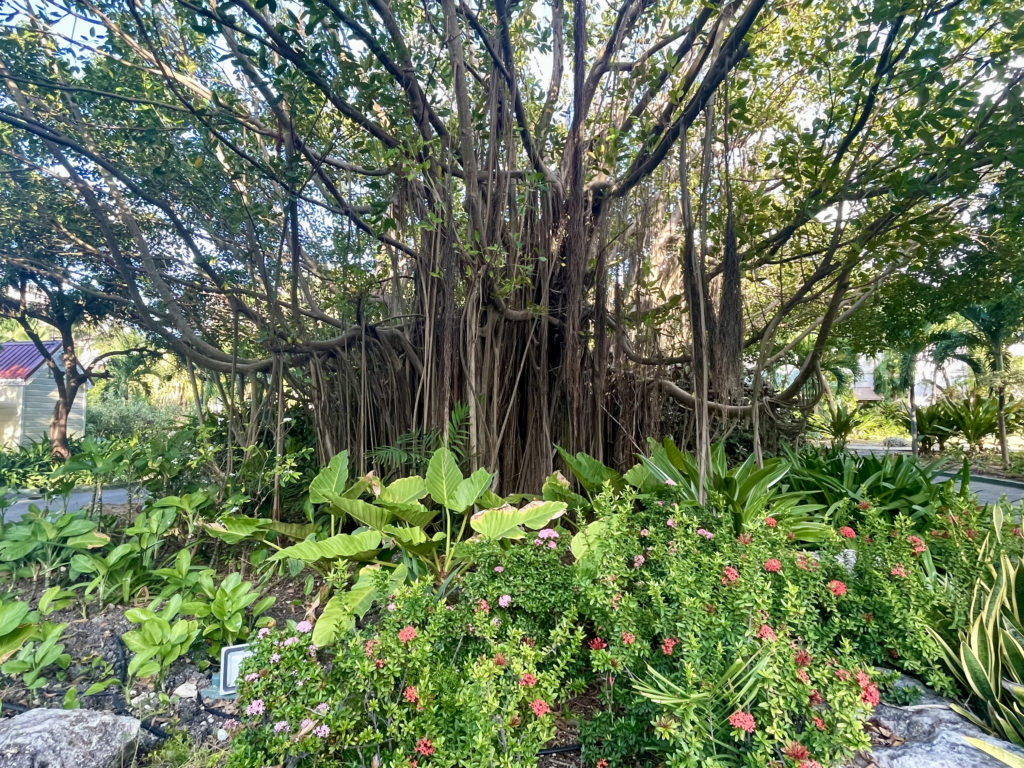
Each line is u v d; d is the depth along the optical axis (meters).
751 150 5.53
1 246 5.45
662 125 4.18
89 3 3.73
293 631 2.05
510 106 4.28
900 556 2.47
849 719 1.46
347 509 3.20
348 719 1.65
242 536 3.33
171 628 2.45
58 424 9.78
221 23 3.41
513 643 1.82
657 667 1.94
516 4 4.18
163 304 4.78
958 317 13.11
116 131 4.33
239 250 4.56
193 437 4.66
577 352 4.47
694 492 3.58
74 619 3.23
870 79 3.84
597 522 2.67
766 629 1.68
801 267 5.61
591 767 1.91
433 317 4.35
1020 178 3.43
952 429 14.45
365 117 4.06
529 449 4.72
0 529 3.74
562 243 4.71
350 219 4.58
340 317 5.11
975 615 2.24
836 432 10.38
